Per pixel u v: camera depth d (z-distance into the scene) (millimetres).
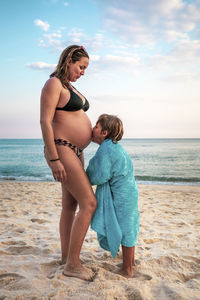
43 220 4496
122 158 2211
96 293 1863
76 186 2154
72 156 2180
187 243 3340
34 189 9516
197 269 2502
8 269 2309
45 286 1992
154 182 14578
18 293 1869
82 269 2205
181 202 7465
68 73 2234
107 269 2449
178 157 33500
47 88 2111
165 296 1914
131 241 2180
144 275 2285
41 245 3072
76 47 2240
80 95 2387
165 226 4363
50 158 2096
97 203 2238
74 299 1793
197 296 1909
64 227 2482
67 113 2227
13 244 3119
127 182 2223
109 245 2158
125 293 1901
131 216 2203
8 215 4887
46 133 2051
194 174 18672
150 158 32281
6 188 9742
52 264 2482
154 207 6328
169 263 2588
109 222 2174
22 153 45969
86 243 3264
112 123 2311
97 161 2223
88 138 2369
